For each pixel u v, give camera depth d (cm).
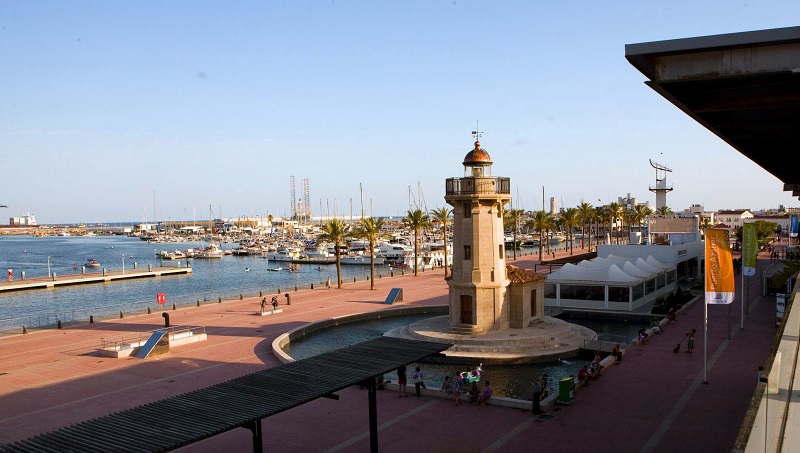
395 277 9319
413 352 2231
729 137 1981
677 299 5678
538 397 2588
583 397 2788
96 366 3706
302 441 2322
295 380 1902
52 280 10344
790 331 1341
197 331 4831
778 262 8438
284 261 14662
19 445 1423
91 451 1374
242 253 17488
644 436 2267
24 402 2956
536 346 3878
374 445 2012
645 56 1261
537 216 12419
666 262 6881
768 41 1149
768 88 1462
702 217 14300
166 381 3322
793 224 6150
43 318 6781
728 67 1232
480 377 3419
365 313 5656
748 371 3148
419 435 2355
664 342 3938
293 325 5094
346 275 11619
